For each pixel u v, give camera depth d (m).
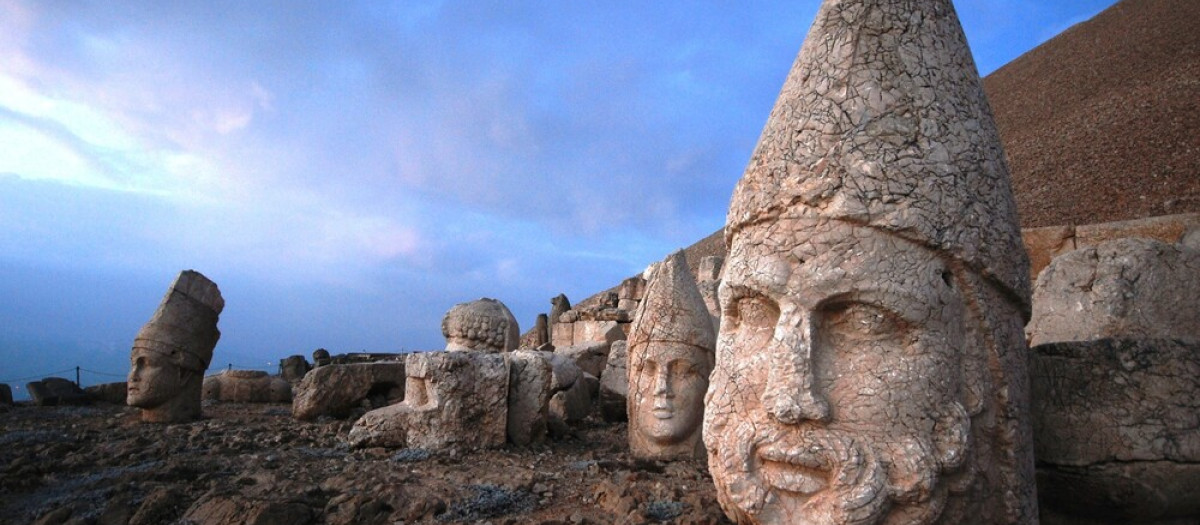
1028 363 3.71
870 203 3.13
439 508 5.15
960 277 3.21
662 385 6.67
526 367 7.85
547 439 8.21
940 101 3.34
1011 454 3.19
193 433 8.67
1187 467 3.66
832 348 3.18
